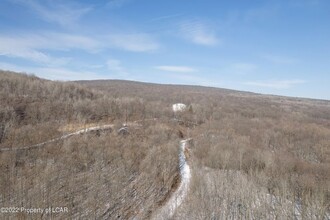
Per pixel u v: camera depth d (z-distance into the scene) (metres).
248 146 64.44
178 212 33.91
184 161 57.31
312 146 70.38
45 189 36.34
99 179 41.34
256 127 90.00
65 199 34.75
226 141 67.44
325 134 82.56
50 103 78.19
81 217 31.41
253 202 35.56
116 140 60.59
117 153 52.28
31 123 64.62
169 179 45.50
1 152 47.41
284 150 66.31
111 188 39.03
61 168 43.69
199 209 33.41
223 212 33.25
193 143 71.19
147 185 42.03
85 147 53.50
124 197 37.38
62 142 54.91
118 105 91.94
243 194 36.50
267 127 90.44
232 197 36.47
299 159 56.22
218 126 89.12
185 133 85.88
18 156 46.62
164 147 60.62
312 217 32.19
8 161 43.66
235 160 52.44
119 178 42.41
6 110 65.19
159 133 72.94
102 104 88.19
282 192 38.09
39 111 71.38
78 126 68.31
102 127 69.50
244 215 32.75
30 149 50.06
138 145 59.47
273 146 71.12
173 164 52.09
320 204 34.06
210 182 41.69
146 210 34.84
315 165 52.44
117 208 34.56
